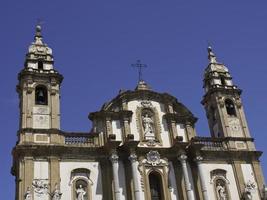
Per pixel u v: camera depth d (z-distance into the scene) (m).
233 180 45.75
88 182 41.44
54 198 38.91
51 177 40.28
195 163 45.12
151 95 48.50
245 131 49.78
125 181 42.44
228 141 48.16
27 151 40.69
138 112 46.97
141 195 41.91
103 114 45.62
